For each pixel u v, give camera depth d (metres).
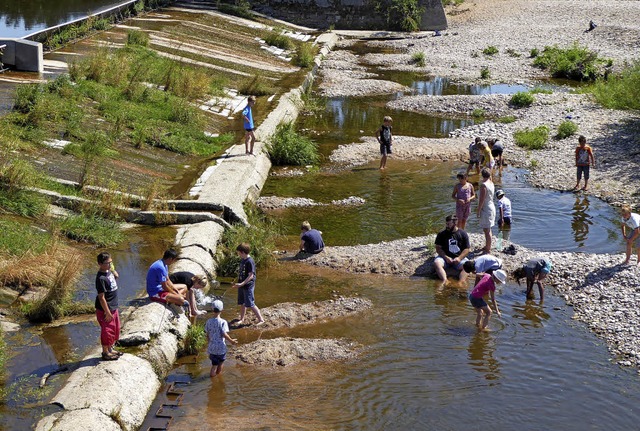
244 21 48.28
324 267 17.16
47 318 12.91
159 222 17.92
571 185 22.80
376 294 15.67
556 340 13.73
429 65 43.69
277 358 12.91
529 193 22.28
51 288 13.12
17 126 20.50
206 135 25.91
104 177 19.61
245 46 42.22
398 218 20.41
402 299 15.41
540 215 20.45
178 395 11.60
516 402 11.75
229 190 20.14
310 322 14.36
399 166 25.42
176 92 29.11
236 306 14.95
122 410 10.46
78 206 17.53
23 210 16.47
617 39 46.81
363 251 17.89
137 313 12.93
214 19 46.03
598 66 40.22
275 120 28.78
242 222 18.78
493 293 14.34
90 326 12.74
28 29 35.94
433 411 11.45
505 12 59.78
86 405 10.17
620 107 30.44
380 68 43.12
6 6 46.19
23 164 17.84
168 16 44.41
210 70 34.84
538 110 31.61
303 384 12.16
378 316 14.63
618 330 13.96
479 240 18.34
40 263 14.28
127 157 21.62
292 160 25.33
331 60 44.78
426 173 24.59
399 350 13.33
